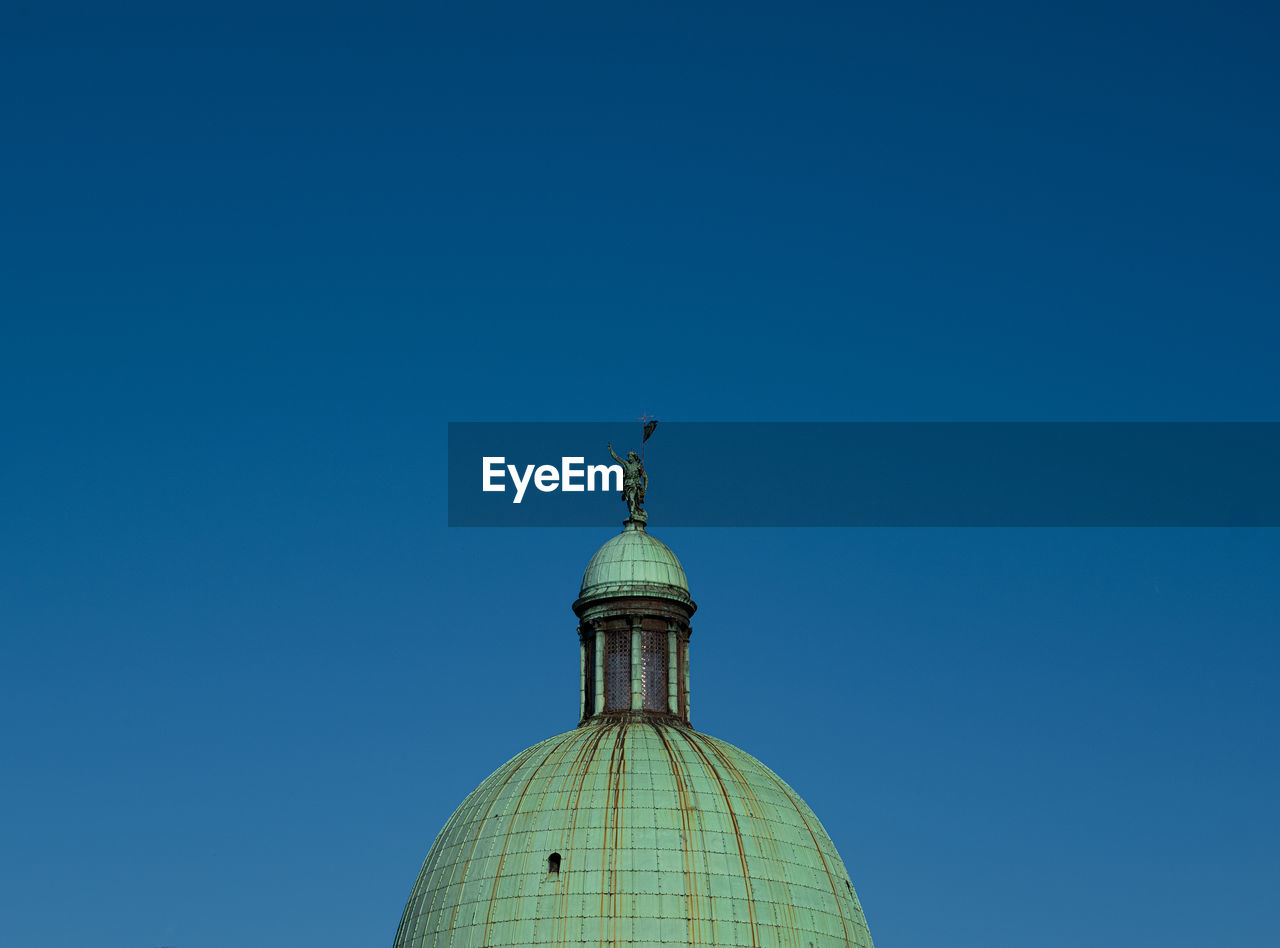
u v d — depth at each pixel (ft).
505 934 611.88
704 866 620.49
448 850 648.38
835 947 625.82
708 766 654.94
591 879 616.39
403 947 634.84
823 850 651.25
